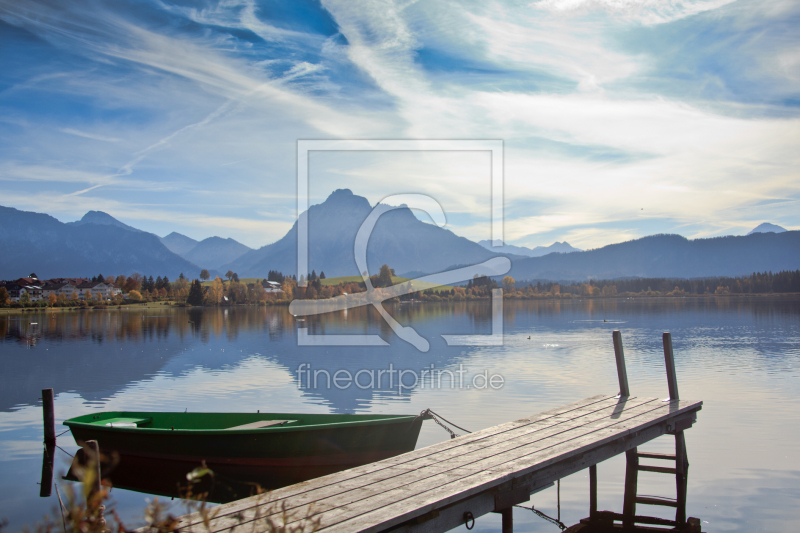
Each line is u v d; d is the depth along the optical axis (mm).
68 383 27984
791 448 14594
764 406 19797
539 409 19969
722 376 26828
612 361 33312
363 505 7145
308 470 13641
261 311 122750
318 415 15781
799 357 33625
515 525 10734
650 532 10180
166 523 4000
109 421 16203
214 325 77688
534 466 8758
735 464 13445
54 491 12516
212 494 12797
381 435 13844
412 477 8266
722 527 10211
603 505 11500
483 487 7926
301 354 40500
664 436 16078
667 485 12469
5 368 33781
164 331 66688
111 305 149000
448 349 42188
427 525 7316
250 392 24859
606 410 12680
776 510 10828
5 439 17094
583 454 9945
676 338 47969
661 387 23984
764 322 67875
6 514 11109
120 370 32594
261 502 7297
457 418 18766
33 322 88625
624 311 105688
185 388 26125
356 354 39844
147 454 14320
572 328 62594
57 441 16828
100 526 3467
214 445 13711
